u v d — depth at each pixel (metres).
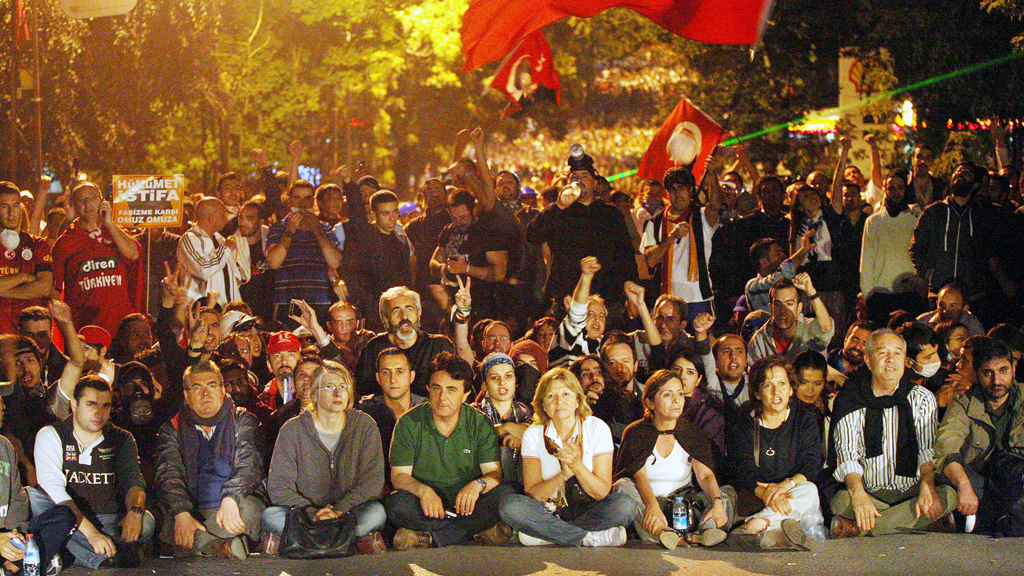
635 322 11.63
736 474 8.50
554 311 11.52
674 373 8.50
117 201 12.36
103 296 11.65
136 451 8.29
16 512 7.99
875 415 8.55
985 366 8.43
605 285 11.62
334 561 8.02
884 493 8.60
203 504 8.34
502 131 33.56
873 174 14.62
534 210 14.69
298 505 8.32
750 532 8.18
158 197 12.38
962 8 18.34
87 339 10.97
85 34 18.09
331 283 12.56
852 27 19.31
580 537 8.27
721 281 12.83
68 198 13.24
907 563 7.51
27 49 16.91
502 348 10.19
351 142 27.67
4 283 11.12
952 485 8.44
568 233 11.63
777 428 8.49
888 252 12.70
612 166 33.88
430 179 13.88
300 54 24.19
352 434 8.44
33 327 9.68
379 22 24.25
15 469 8.01
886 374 8.48
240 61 21.58
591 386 9.25
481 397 9.43
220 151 21.20
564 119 35.69
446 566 7.71
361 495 8.33
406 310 9.46
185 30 19.09
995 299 12.48
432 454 8.59
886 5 18.47
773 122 20.05
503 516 8.26
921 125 18.98
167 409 9.51
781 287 10.35
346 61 23.84
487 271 12.75
